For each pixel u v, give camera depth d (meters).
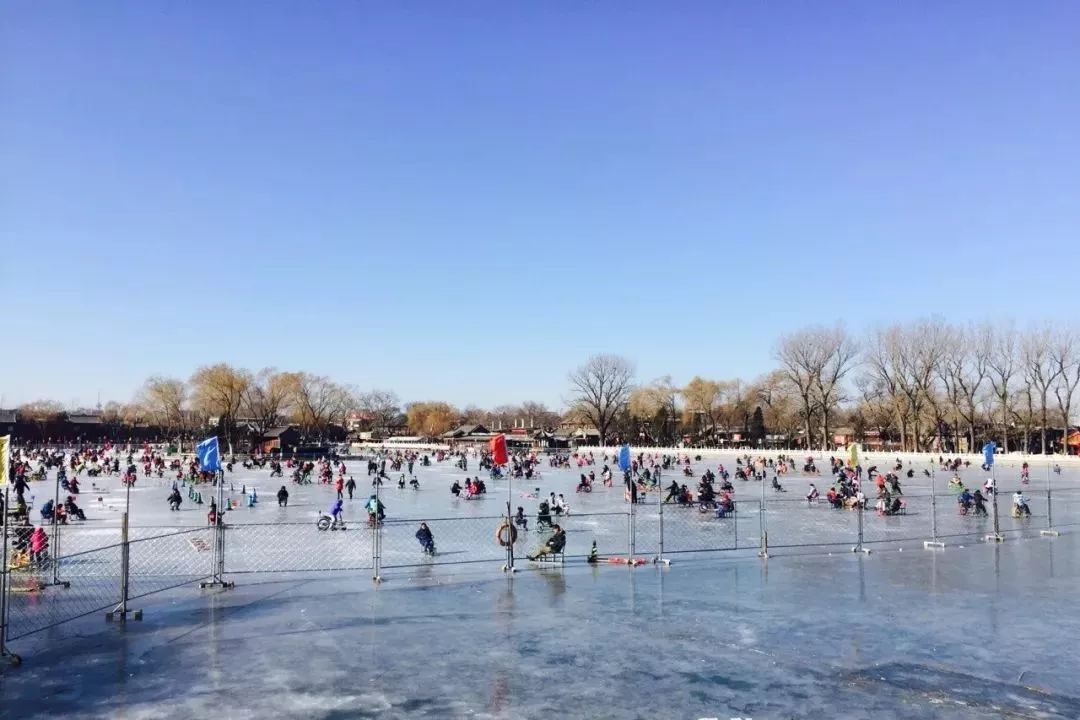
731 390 154.25
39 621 16.11
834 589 19.34
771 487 55.81
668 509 40.09
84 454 100.19
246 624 15.93
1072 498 45.41
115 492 53.16
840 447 137.00
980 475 68.00
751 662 13.46
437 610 17.19
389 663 13.39
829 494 41.25
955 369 103.62
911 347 105.06
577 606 17.56
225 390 116.06
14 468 46.72
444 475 73.06
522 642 14.67
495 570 21.92
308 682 12.41
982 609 17.23
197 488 55.94
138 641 14.70
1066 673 12.87
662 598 18.36
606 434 152.50
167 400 135.38
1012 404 109.12
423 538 24.89
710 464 91.75
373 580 20.42
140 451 121.38
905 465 83.06
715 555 24.56
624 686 12.23
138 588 19.39
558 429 193.62
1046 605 17.62
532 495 50.22
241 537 28.64
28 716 11.00
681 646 14.41
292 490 55.09
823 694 11.88
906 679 12.57
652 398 153.50
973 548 26.11
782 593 18.88
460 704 11.45
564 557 23.67
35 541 21.66
